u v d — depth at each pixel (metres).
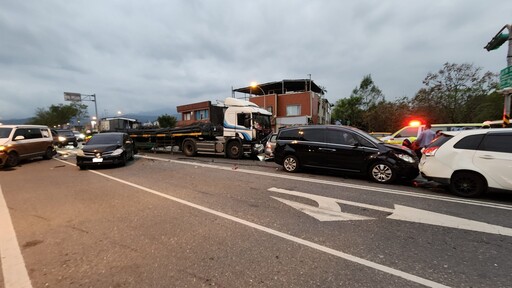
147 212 4.69
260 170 9.26
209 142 13.67
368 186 6.68
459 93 21.08
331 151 7.82
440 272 2.71
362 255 3.07
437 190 6.28
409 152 6.96
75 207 5.05
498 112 19.95
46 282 2.59
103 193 6.11
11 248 3.35
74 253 3.19
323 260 2.96
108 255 3.13
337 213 4.56
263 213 4.58
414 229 3.84
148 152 17.27
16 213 4.75
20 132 11.85
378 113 26.34
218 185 6.82
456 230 3.80
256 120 12.70
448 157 5.78
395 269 2.78
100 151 9.73
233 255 3.09
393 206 4.96
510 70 8.60
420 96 22.39
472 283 2.53
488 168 5.35
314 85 32.53
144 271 2.77
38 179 8.09
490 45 9.61
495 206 4.97
